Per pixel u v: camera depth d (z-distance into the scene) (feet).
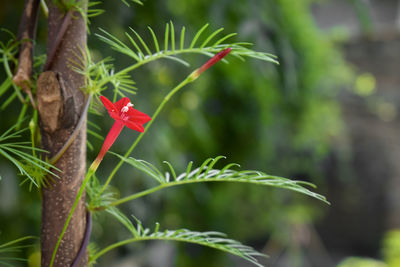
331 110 7.67
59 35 1.63
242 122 6.05
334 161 12.83
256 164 6.57
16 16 3.40
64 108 1.62
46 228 1.63
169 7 4.01
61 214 1.63
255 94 5.77
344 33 9.39
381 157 12.64
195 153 5.88
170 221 5.58
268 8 4.68
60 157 1.62
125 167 3.99
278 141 7.05
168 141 4.54
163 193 4.77
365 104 11.56
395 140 12.23
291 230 8.93
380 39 10.84
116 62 3.61
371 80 11.14
